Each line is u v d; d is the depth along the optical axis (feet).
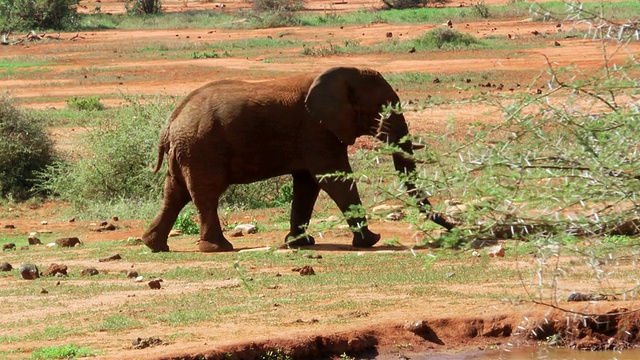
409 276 47.60
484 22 197.47
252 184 78.02
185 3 294.46
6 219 79.36
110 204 78.89
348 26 206.28
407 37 177.58
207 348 36.63
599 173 24.45
